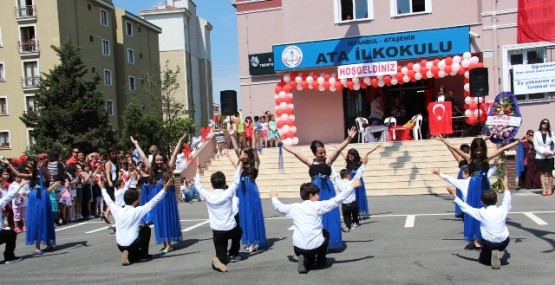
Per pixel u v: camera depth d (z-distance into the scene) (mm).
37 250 9352
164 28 62094
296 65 19578
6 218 12133
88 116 33625
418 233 9219
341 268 6984
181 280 6824
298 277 6629
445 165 16297
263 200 16125
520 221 9812
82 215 14547
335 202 6746
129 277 7160
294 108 21641
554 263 6781
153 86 44438
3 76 38625
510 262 6922
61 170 13320
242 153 8172
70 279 7254
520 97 17906
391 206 13102
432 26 19344
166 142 40688
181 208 15539
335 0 20359
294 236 6848
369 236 9180
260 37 22031
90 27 42312
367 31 20078
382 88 21375
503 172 14398
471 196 7668
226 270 7145
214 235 7336
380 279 6363
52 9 37969
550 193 13320
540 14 17625
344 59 19203
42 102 33281
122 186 12242
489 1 18234
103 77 43938
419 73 18188
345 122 21297
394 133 19000
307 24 20734
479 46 18391
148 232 8203
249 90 22156
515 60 18078
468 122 17562
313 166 7766
